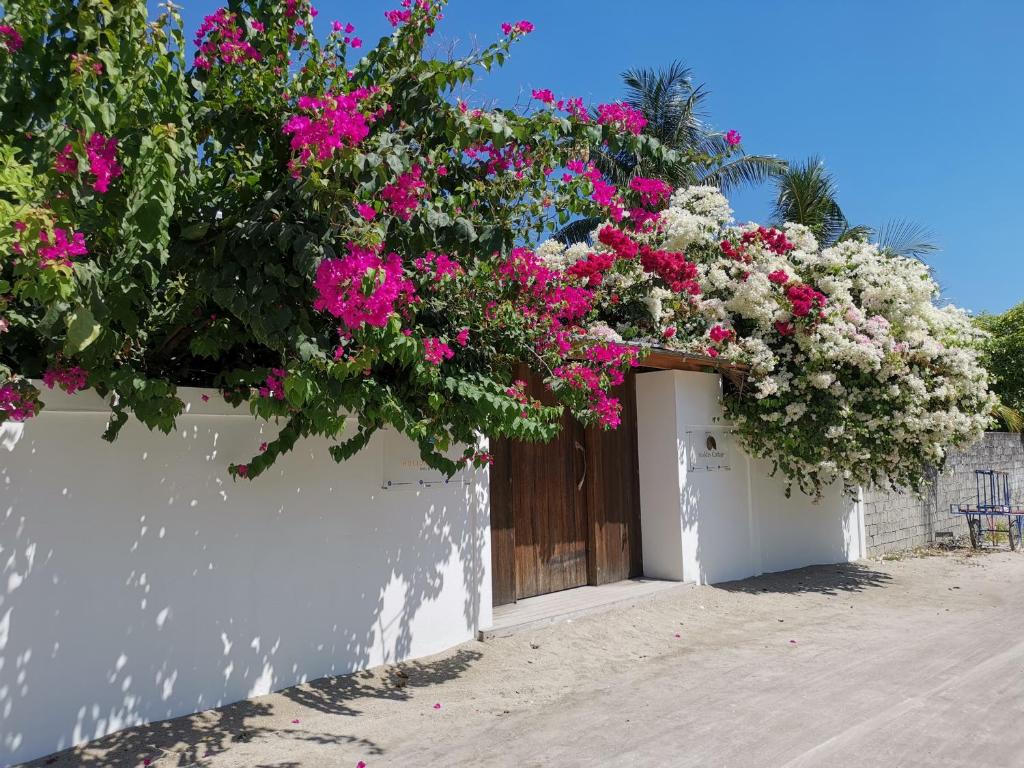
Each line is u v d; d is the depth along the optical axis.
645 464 8.70
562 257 9.18
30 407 3.62
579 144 4.94
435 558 5.93
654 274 8.65
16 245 2.87
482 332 5.22
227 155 4.23
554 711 4.73
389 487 5.61
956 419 9.32
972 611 7.85
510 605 7.12
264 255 3.75
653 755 3.99
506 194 4.87
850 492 10.43
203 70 4.37
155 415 3.85
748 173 17.22
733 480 9.23
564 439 8.00
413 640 5.72
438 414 4.86
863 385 9.30
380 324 3.46
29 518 3.93
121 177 3.43
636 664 5.86
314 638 5.11
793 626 7.16
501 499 7.20
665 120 17.09
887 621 7.37
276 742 4.18
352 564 5.36
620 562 8.38
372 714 4.66
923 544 12.95
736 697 4.95
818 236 16.81
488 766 3.88
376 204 3.85
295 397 3.76
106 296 3.47
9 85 3.55
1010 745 4.11
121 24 3.45
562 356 5.32
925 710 4.67
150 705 4.31
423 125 4.49
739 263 9.38
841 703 4.80
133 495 4.32
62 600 4.01
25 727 3.84
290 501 5.03
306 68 4.20
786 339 9.26
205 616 4.58
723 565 8.91
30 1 3.44
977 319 20.34
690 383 8.74
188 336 4.45
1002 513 12.68
